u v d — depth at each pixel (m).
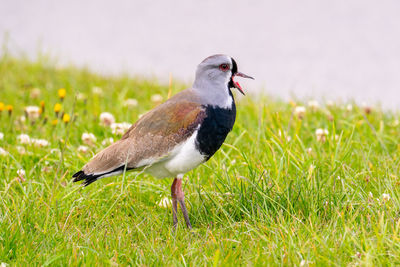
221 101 10.49
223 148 13.57
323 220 9.77
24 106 17.70
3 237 9.08
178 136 10.21
